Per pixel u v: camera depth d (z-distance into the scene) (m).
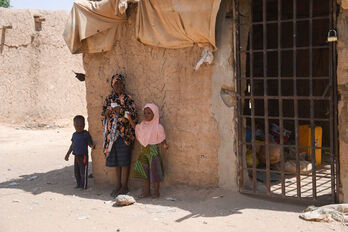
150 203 6.16
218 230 4.91
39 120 16.33
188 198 6.25
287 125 9.78
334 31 5.22
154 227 5.09
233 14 5.91
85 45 7.13
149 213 5.69
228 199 5.98
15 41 16.83
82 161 7.20
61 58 17.00
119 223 5.30
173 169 6.60
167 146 6.48
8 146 12.53
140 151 6.80
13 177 8.41
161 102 6.62
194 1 5.88
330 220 5.04
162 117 6.62
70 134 14.71
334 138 5.43
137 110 6.86
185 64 6.37
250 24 5.85
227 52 6.02
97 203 6.29
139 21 6.50
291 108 9.83
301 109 9.80
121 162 6.68
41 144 12.70
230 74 6.02
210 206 5.80
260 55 9.33
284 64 9.84
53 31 16.81
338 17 5.25
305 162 7.56
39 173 8.71
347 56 5.21
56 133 14.94
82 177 7.21
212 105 6.21
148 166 6.41
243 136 6.11
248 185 6.27
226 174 6.18
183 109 6.44
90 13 6.88
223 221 5.19
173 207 5.89
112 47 7.00
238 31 5.92
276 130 8.01
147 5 6.36
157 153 6.41
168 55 6.51
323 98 5.43
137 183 6.95
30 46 16.59
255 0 8.40
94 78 7.21
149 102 6.74
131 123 6.65
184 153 6.48
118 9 6.57
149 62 6.70
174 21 6.12
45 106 16.47
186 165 6.48
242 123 6.09
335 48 5.31
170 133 6.57
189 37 6.11
